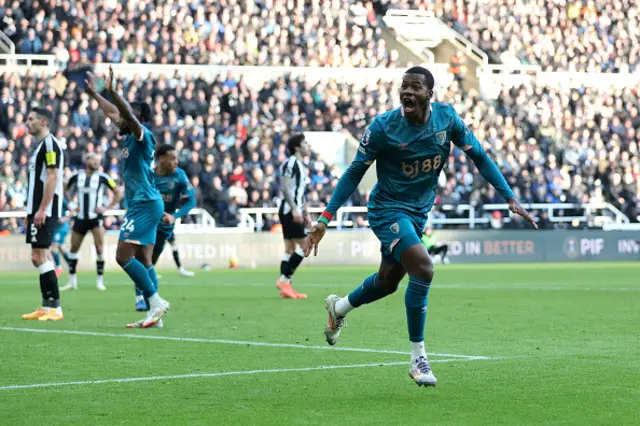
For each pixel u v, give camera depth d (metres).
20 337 11.35
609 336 11.27
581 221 39.34
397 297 17.77
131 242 12.59
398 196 7.97
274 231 34.06
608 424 6.08
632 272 28.23
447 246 35.56
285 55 40.09
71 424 6.19
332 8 41.81
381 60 41.59
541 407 6.69
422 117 7.78
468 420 6.26
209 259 32.88
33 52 36.41
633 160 41.25
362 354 9.62
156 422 6.24
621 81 44.72
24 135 33.03
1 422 6.25
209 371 8.49
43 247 13.60
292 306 16.19
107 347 10.32
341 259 34.62
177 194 16.28
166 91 36.12
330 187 35.81
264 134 37.06
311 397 7.15
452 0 45.06
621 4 46.56
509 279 24.62
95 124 34.16
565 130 41.62
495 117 40.31
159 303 12.55
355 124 38.78
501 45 44.88
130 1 38.16
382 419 6.31
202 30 39.12
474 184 37.69
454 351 9.85
